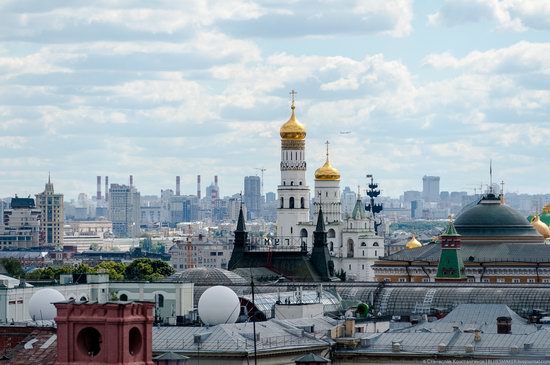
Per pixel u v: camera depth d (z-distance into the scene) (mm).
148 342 183625
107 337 180875
